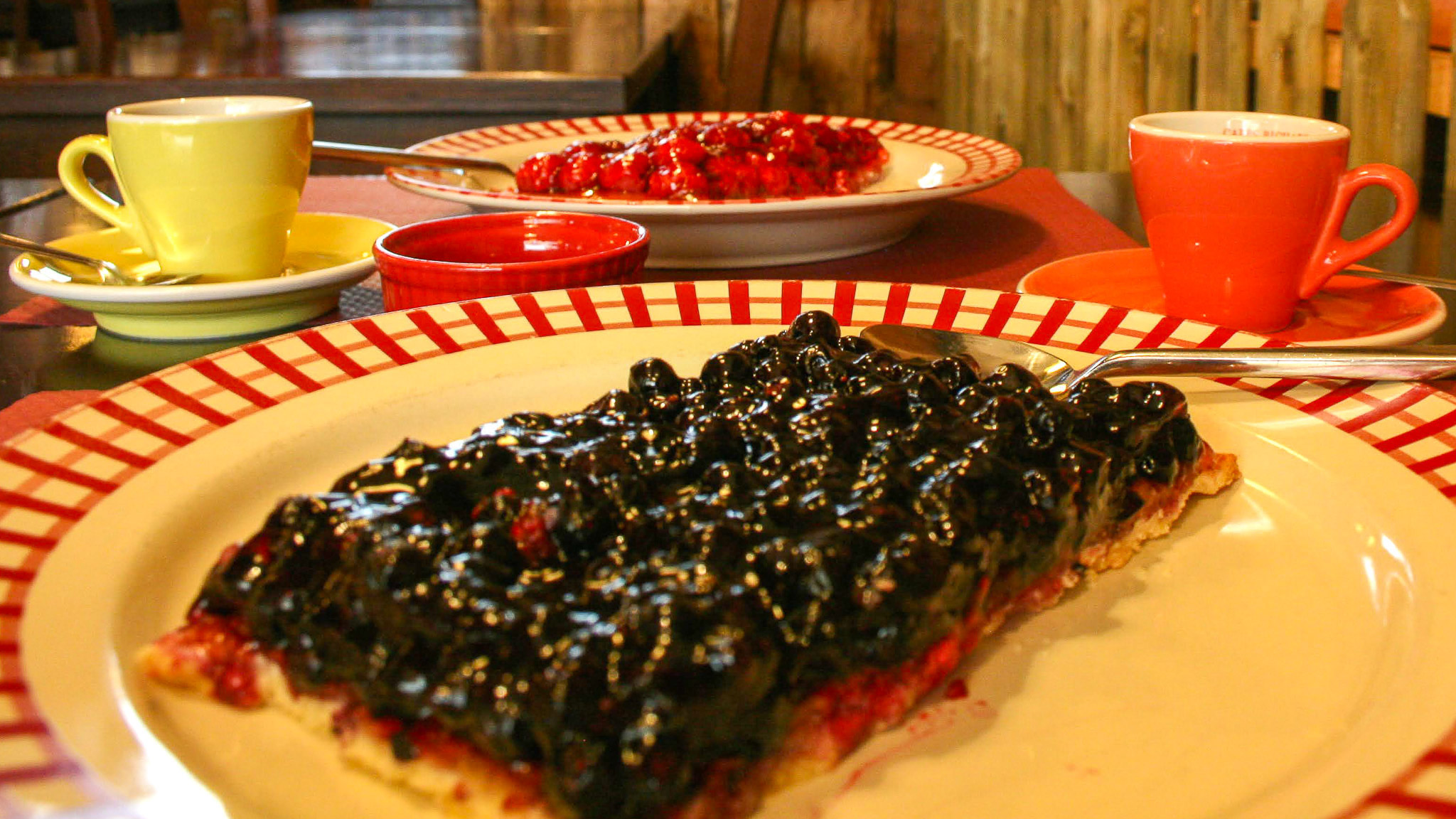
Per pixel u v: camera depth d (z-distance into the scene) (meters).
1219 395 0.43
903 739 0.32
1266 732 0.32
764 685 0.29
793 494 0.33
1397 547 0.36
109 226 0.66
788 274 0.58
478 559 0.31
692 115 0.79
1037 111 1.40
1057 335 0.46
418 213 0.68
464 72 1.13
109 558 0.35
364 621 0.31
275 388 0.42
